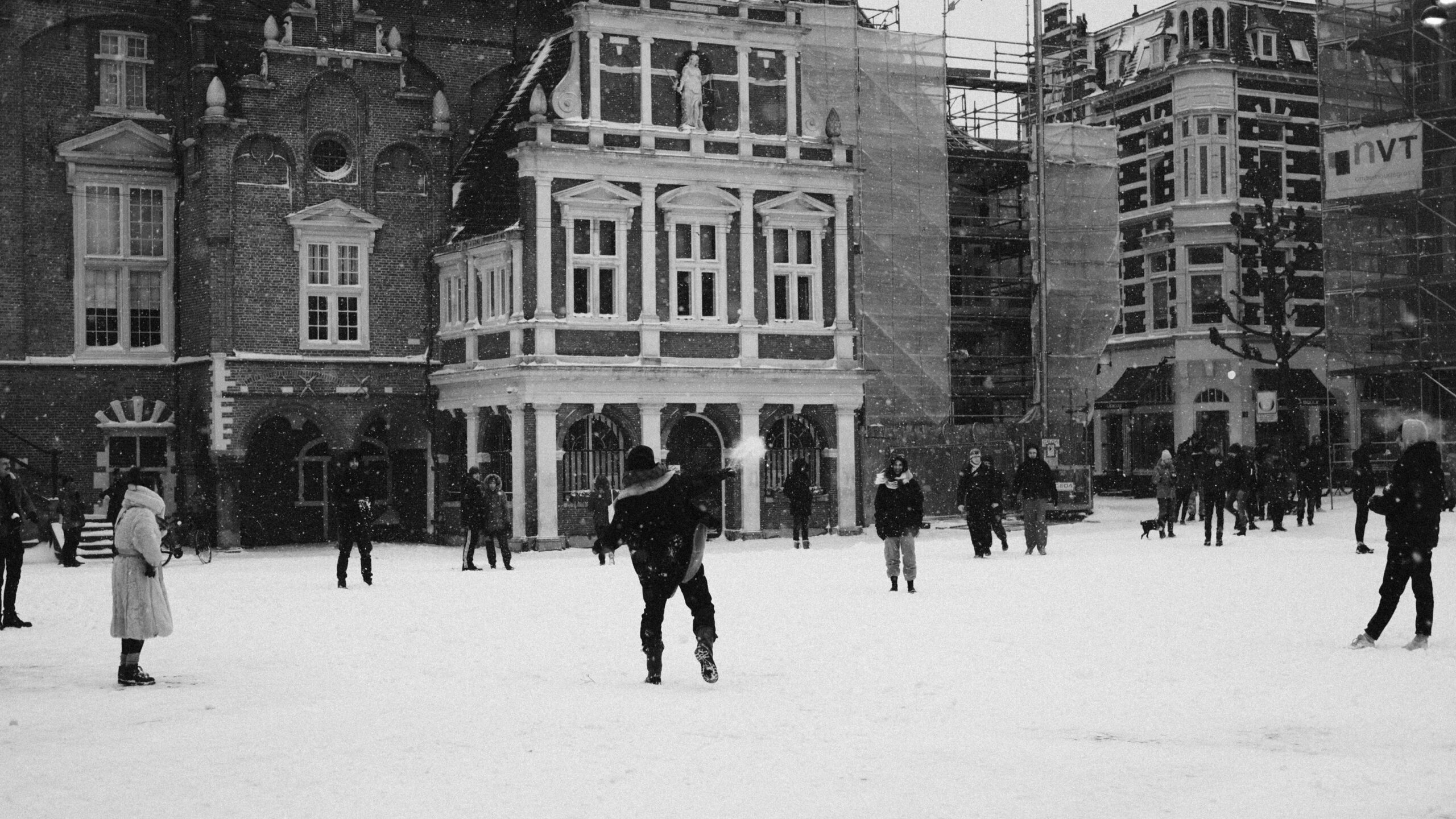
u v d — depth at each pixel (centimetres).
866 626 1900
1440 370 5003
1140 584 2434
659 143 4325
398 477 4722
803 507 3912
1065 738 1125
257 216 4325
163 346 4534
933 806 892
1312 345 6706
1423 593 1606
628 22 4284
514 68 4941
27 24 4359
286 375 4347
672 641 1788
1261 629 1792
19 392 4359
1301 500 4344
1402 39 5131
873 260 4897
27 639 1962
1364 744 1095
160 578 1523
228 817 877
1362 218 5234
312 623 2091
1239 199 6656
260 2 4656
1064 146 5450
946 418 5003
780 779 970
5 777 996
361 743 1110
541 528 4122
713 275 4403
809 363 4478
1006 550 3441
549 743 1101
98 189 4469
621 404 4225
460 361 4428
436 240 4575
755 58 4484
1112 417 7162
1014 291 5716
